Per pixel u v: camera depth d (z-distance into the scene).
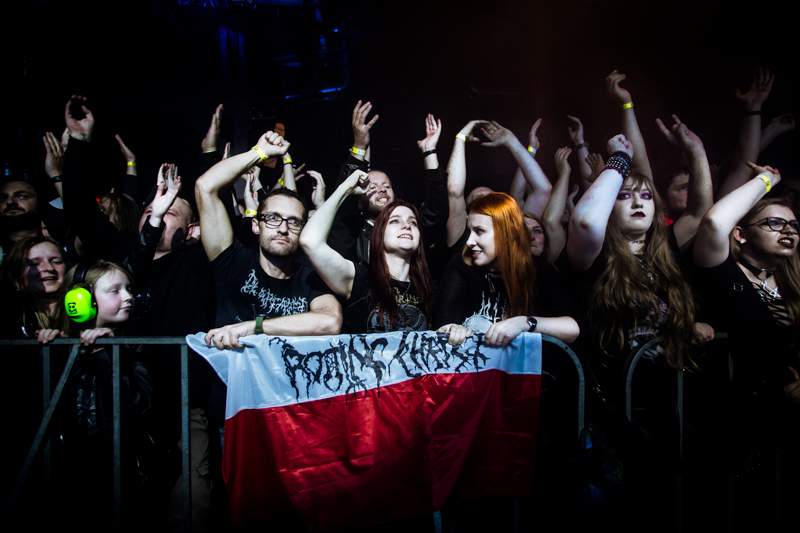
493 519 2.37
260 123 5.65
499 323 2.23
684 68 5.63
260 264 2.40
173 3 5.01
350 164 3.04
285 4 7.17
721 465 2.30
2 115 4.57
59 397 2.04
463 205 3.06
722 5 5.29
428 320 2.51
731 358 2.41
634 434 2.16
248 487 2.06
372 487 2.11
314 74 8.10
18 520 1.98
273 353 2.11
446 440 2.17
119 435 2.07
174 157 5.34
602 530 2.05
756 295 2.52
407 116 7.36
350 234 2.88
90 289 2.25
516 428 2.22
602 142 6.18
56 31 4.73
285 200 2.36
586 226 2.39
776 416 2.32
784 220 2.60
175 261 2.61
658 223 2.61
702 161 2.90
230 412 2.07
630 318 2.41
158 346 2.37
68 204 2.85
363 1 7.06
